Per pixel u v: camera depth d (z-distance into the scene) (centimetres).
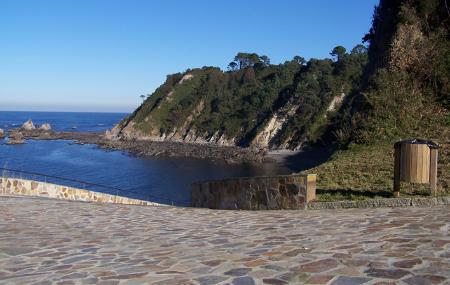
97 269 582
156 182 4834
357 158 1570
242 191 1243
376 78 2186
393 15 2548
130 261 621
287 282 459
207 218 1045
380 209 903
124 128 11019
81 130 14600
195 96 11000
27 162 6294
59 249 730
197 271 534
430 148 961
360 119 1995
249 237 747
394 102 1948
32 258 669
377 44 2738
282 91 9212
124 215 1156
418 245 567
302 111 7912
